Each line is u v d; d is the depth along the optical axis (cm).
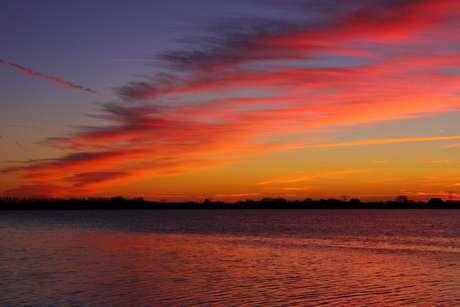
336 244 5678
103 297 2309
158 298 2292
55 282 2730
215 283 2723
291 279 2884
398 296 2378
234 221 15038
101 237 6900
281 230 9112
